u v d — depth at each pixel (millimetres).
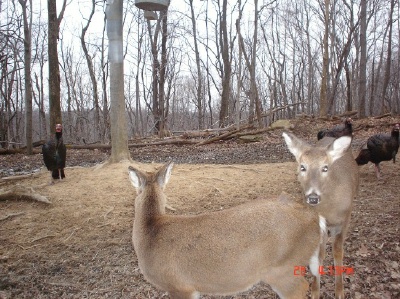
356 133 18297
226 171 9945
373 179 9461
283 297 3746
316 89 47500
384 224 6590
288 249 3617
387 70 33125
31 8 20391
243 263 3602
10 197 8336
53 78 16828
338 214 4715
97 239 6836
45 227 7277
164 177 4266
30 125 16219
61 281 5598
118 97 10445
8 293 5316
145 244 3938
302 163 4547
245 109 39250
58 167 9305
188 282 3758
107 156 15328
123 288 5293
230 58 32719
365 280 4961
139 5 10109
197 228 3777
